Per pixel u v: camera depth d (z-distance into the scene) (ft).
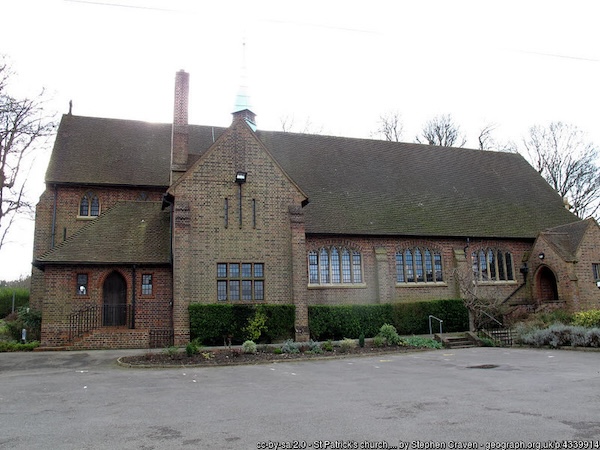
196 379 45.96
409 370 50.52
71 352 69.56
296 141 113.39
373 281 94.22
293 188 84.12
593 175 161.07
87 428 27.71
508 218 110.01
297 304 79.51
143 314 79.51
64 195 94.53
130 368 54.13
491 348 73.46
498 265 104.99
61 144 100.73
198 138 107.96
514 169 127.85
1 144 101.76
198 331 74.13
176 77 94.32
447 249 100.89
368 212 99.30
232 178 81.76
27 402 35.55
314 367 53.93
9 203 104.88
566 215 117.29
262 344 72.95
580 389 37.45
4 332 87.04
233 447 23.65
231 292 78.74
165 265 81.15
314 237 92.12
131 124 111.75
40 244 91.81
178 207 77.41
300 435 25.55
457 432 25.55
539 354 63.41
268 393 37.96
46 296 76.64
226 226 80.12
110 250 80.64
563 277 96.89
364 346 71.05
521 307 93.81
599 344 65.21
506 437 24.54
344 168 109.60
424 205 105.91
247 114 122.83
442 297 98.32
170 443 24.50
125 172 99.30
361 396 36.11
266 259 80.84
